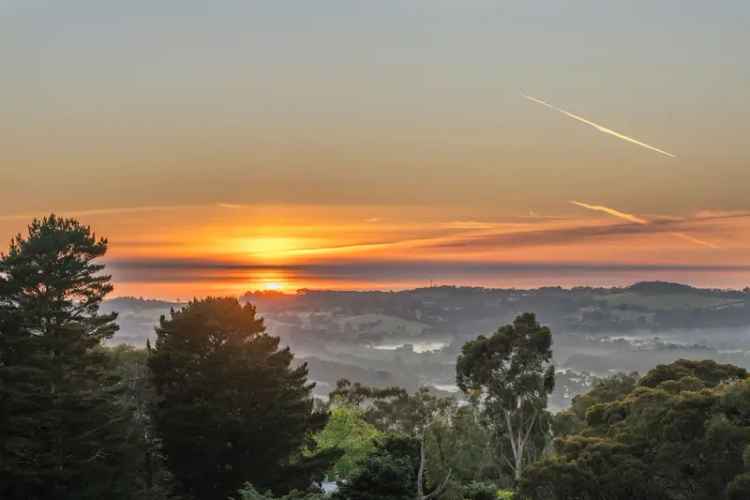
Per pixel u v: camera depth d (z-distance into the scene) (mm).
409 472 34438
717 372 50125
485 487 35406
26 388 38688
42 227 42344
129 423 44406
